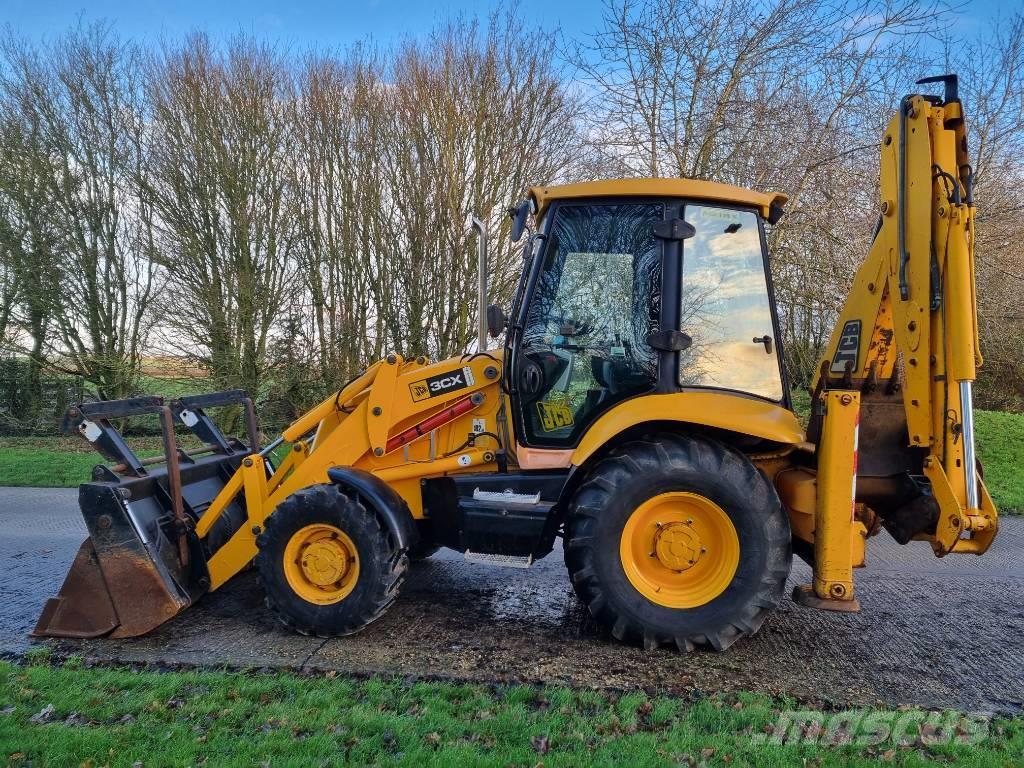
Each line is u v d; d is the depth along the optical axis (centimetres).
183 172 1245
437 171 1228
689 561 351
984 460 924
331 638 371
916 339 333
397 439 403
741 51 896
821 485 340
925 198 329
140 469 396
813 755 263
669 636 346
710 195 369
